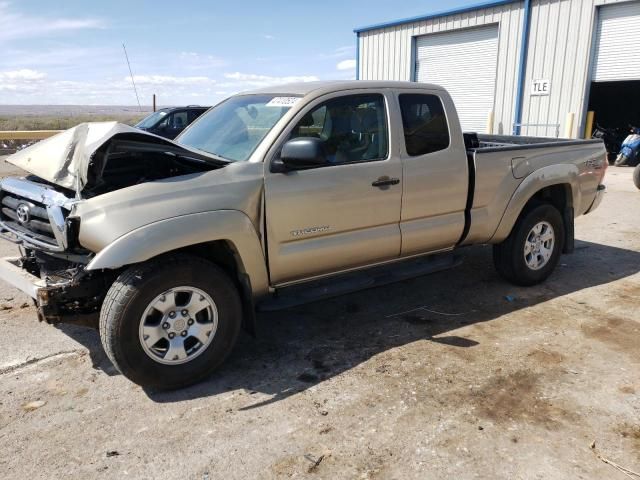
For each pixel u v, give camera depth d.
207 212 3.44
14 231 3.79
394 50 20.75
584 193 5.62
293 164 3.61
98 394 3.49
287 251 3.82
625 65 14.64
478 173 4.70
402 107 4.34
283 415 3.23
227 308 3.61
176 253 3.48
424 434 3.02
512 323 4.52
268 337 4.33
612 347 4.04
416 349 4.07
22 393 3.50
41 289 3.36
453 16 18.34
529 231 5.19
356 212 4.08
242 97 4.65
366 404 3.33
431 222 4.55
